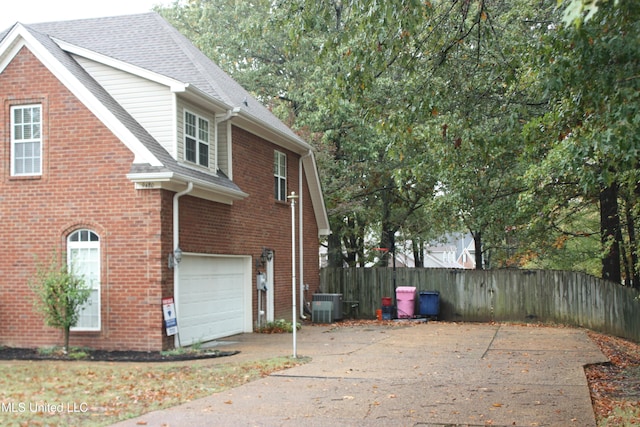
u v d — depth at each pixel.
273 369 11.88
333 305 23.39
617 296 20.81
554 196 19.78
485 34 11.96
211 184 15.59
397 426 7.82
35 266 14.70
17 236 14.84
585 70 8.56
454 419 8.15
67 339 13.87
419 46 11.53
